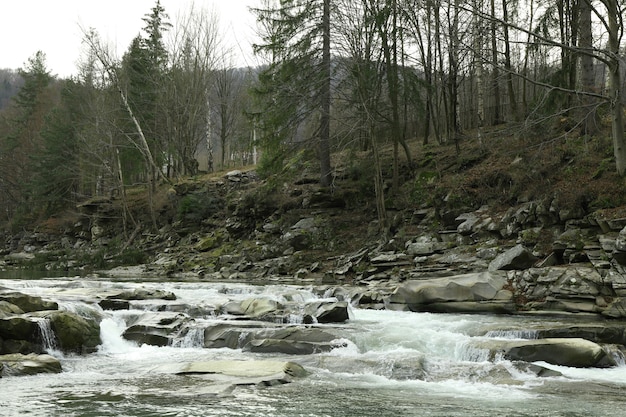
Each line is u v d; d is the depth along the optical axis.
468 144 30.28
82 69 51.66
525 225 21.02
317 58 29.27
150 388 10.08
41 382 10.62
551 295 16.77
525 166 23.66
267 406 8.92
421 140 35.62
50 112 54.72
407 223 26.45
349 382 10.71
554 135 24.89
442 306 17.77
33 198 52.16
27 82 63.41
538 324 14.38
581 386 10.27
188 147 46.41
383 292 19.56
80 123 46.31
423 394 9.82
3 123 66.81
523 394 9.80
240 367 11.38
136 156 46.88
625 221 17.48
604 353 11.71
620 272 15.90
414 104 28.14
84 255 38.19
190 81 46.72
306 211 30.95
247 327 14.71
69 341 13.55
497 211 23.11
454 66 30.17
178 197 40.12
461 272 20.36
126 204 44.22
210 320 15.93
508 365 11.34
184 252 34.22
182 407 8.80
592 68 23.83
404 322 15.74
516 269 18.58
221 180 40.59
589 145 23.08
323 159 31.38
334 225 29.28
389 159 31.19
